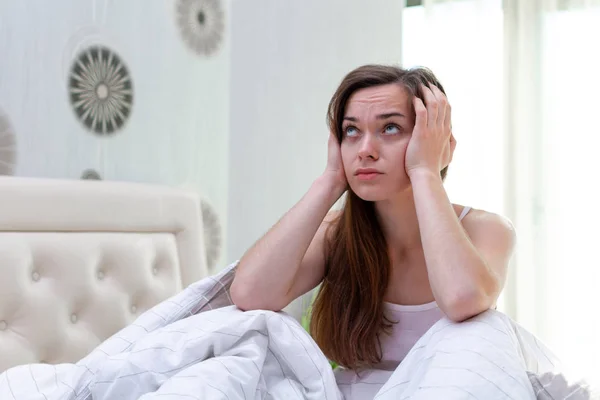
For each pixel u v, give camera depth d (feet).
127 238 5.74
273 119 7.88
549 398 3.06
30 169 5.32
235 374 3.00
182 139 6.72
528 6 10.96
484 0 11.02
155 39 6.46
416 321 4.05
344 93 3.88
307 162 8.39
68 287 5.17
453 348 2.94
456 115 11.03
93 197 5.46
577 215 10.77
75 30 5.71
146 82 6.36
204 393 2.81
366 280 4.10
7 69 5.18
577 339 10.67
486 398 2.70
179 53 6.72
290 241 3.87
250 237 7.56
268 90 7.82
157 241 6.05
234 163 7.36
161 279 6.05
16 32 5.25
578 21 10.84
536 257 10.86
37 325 4.91
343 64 8.93
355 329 4.06
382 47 9.52
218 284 4.07
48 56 5.48
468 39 11.03
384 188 3.74
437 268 3.34
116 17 6.08
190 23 6.84
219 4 7.19
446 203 3.56
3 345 4.67
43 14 5.46
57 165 5.53
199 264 6.40
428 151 3.71
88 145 5.79
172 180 6.61
